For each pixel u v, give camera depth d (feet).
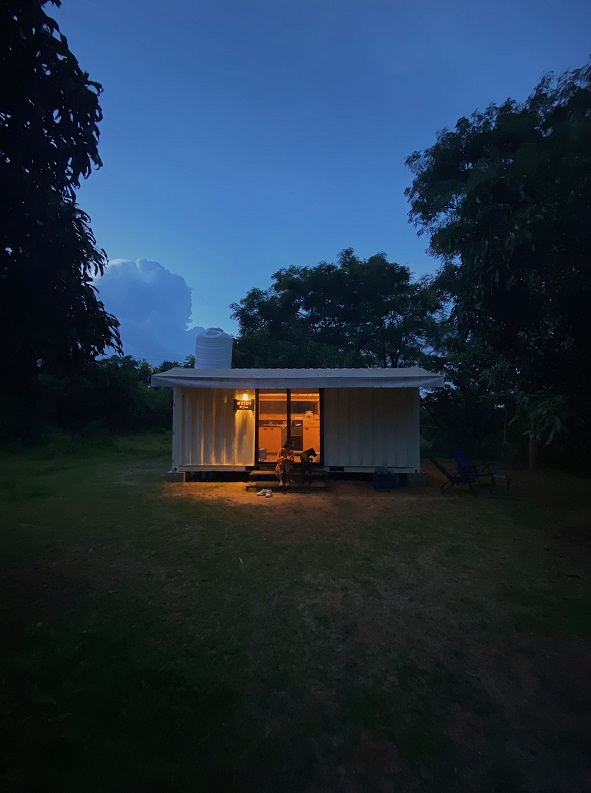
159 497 28.48
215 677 10.03
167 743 7.95
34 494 28.32
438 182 38.96
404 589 14.85
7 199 10.02
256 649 11.24
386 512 25.07
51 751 7.68
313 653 11.10
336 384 30.68
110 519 22.94
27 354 10.86
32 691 9.25
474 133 36.11
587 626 12.32
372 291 76.43
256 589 14.78
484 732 8.49
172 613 13.03
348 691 9.63
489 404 41.50
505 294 16.89
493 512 24.95
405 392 34.19
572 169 14.90
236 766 7.61
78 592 14.33
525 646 11.43
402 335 72.95
